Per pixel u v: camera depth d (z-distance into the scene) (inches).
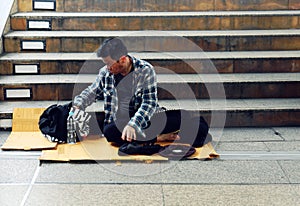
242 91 167.6
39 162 126.7
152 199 107.2
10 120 152.9
